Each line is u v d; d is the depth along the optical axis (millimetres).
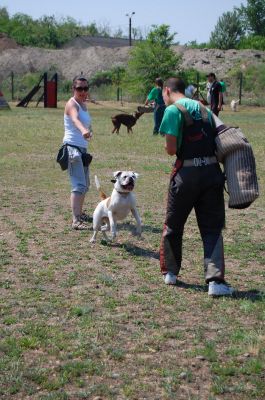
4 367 4637
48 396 4238
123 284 6633
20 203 10859
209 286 6289
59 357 4820
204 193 6305
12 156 16797
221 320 5621
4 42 74938
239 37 88875
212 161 6301
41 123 26875
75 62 70125
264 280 6875
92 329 5359
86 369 4609
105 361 4773
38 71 69062
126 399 4227
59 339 5133
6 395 4273
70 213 10117
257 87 55250
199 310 5887
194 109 6301
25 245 8133
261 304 6023
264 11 95688
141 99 51375
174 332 5305
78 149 8984
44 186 12570
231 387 4367
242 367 4660
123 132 24266
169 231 6570
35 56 71062
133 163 15664
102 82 61531
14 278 6781
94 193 11898
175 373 4559
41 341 5090
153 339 5160
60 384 4402
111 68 65812
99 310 5848
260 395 4277
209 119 6328
